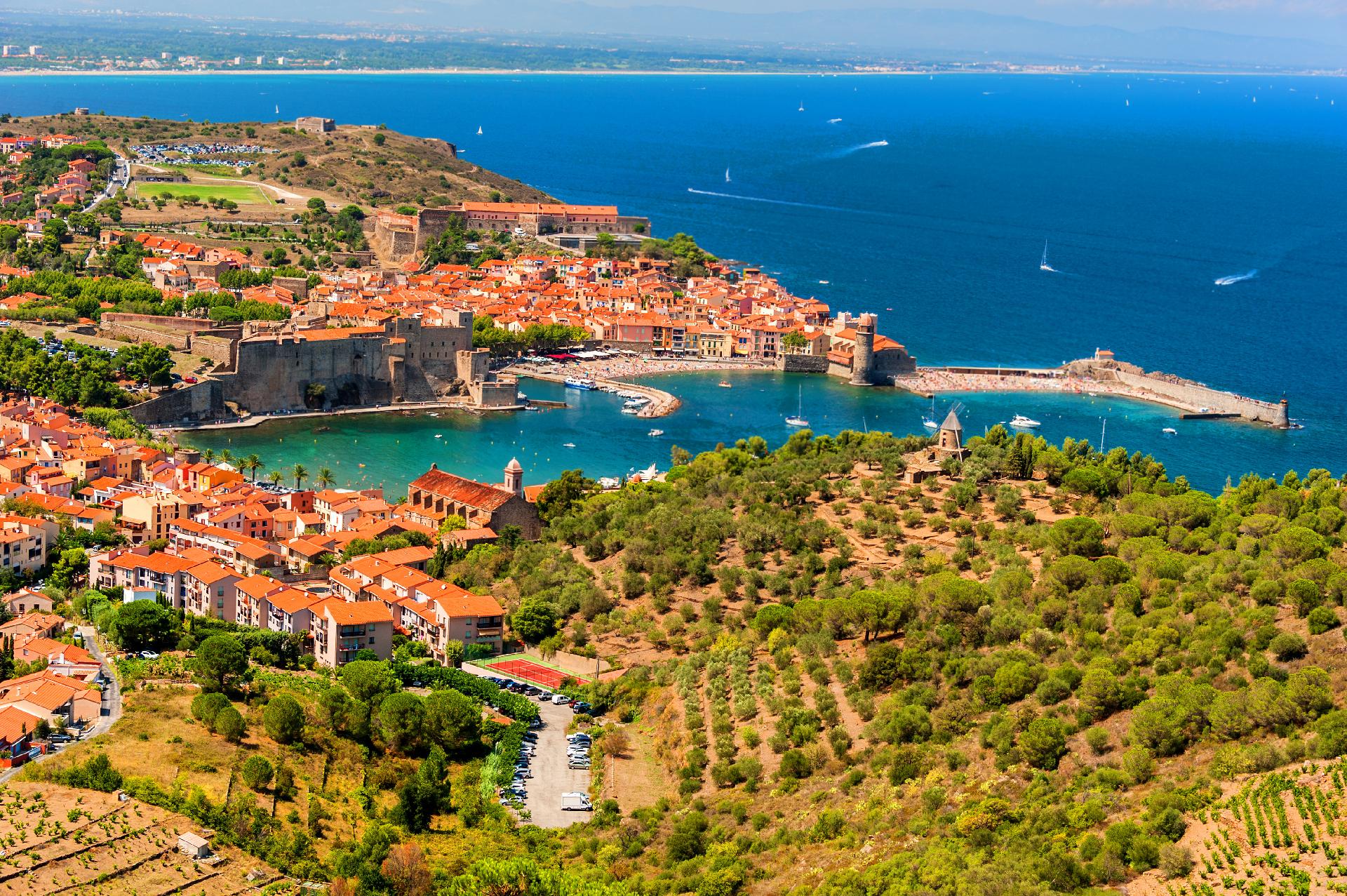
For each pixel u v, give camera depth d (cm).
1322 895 18125
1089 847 19912
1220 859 19150
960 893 19250
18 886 19762
